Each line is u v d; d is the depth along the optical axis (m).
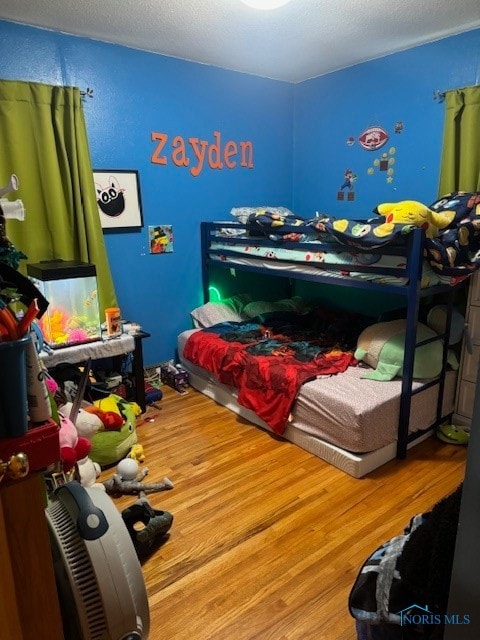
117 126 3.09
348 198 3.71
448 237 2.32
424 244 2.21
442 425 2.71
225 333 3.33
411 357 2.33
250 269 3.28
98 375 2.98
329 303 3.97
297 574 1.71
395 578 1.20
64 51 2.80
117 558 1.05
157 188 3.37
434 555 1.12
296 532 1.93
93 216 2.99
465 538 0.88
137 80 3.11
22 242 2.81
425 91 3.04
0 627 0.85
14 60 2.64
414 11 2.51
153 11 2.50
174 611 1.57
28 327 0.83
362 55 3.24
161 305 3.58
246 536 1.92
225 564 1.77
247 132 3.77
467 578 0.89
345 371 2.70
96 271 2.81
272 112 3.89
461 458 2.48
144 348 3.56
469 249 2.41
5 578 0.85
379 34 2.83
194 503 2.14
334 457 2.40
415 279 2.23
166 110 3.29
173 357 3.73
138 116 3.17
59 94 2.75
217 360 3.07
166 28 2.73
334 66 3.50
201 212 3.65
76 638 1.08
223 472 2.39
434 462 2.44
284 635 1.47
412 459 2.47
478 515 0.85
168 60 3.22
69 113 2.81
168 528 1.89
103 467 2.47
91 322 2.79
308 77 3.79
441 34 2.84
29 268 2.71
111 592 1.02
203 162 3.56
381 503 2.11
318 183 3.95
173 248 3.55
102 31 2.78
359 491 2.20
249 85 3.69
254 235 3.27
